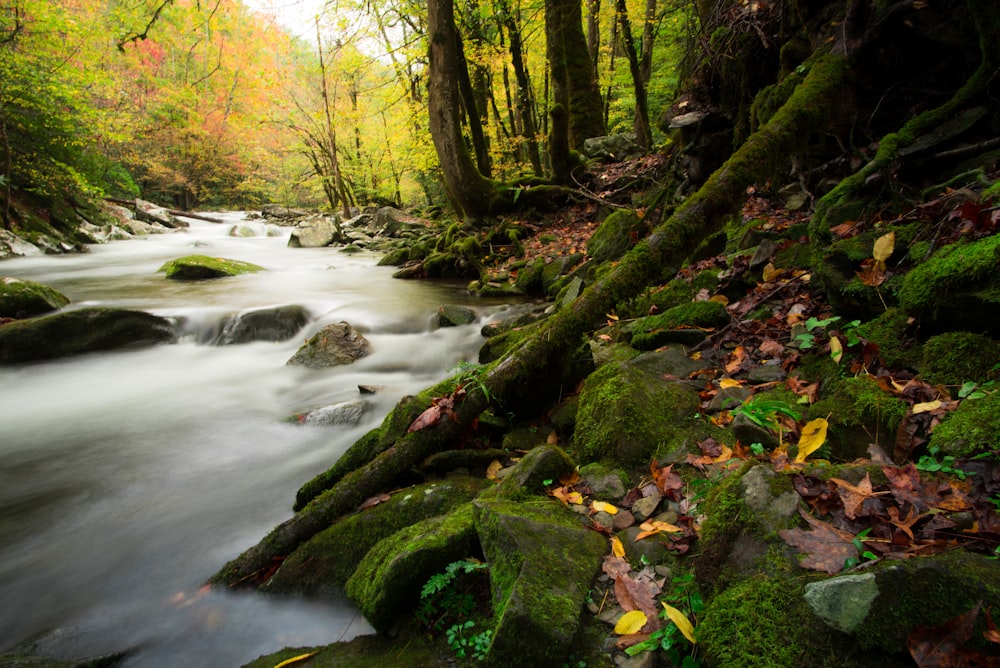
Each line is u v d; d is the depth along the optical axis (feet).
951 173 13.17
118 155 107.04
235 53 35.88
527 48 57.93
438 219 61.57
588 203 36.45
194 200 143.84
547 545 7.11
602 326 17.37
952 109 13.99
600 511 8.35
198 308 25.09
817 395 9.66
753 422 8.95
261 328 23.91
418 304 27.25
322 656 7.31
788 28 20.79
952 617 4.71
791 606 5.47
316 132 91.04
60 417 16.42
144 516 11.59
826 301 12.36
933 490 6.54
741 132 22.27
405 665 6.72
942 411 7.70
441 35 36.04
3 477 13.19
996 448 6.51
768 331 12.39
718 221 12.34
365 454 11.30
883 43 16.29
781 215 18.06
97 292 31.19
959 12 14.80
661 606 6.41
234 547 10.53
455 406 11.21
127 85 75.25
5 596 9.39
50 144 55.16
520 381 11.55
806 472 7.14
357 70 53.83
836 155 18.19
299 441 14.62
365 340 21.06
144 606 9.08
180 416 16.46
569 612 6.23
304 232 63.16
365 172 96.73
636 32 57.16
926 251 10.43
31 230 51.11
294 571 9.04
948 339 8.68
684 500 8.03
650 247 12.02
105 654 7.99
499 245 36.11
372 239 59.57
